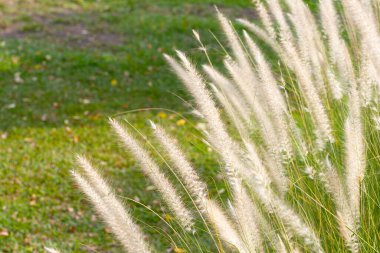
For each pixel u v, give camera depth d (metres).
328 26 3.75
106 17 12.96
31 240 5.33
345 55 3.61
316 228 3.12
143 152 2.55
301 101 3.68
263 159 3.28
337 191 2.56
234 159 2.61
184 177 2.59
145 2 14.04
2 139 7.68
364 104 3.35
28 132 7.90
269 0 3.93
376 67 3.28
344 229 2.47
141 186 6.19
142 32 11.98
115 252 5.02
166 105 8.76
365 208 3.09
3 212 5.81
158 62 10.50
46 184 6.39
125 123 7.91
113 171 6.58
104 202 2.35
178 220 2.75
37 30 12.31
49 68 10.35
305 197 3.22
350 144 2.60
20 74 10.09
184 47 10.96
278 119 3.12
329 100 3.86
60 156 7.07
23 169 6.74
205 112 2.68
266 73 3.20
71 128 7.96
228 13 11.83
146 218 5.49
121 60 10.63
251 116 3.45
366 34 3.32
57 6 13.91
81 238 5.33
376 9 3.94
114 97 9.18
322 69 3.91
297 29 3.85
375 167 3.37
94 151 7.18
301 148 3.32
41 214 5.79
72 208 5.88
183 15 12.81
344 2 3.40
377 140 3.37
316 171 3.21
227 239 2.39
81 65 10.47
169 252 4.68
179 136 7.30
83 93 9.34
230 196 3.12
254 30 4.01
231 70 3.45
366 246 2.69
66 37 11.93
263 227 2.60
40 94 9.30
